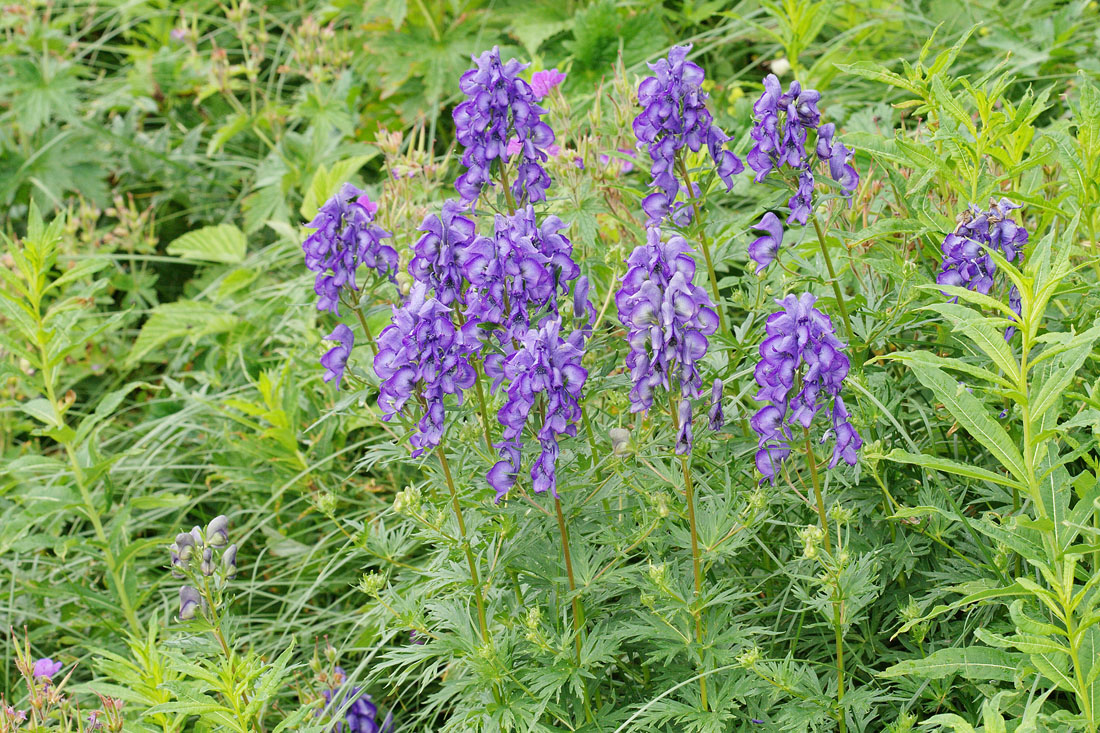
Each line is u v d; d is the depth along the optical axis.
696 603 2.89
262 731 3.35
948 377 2.66
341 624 4.72
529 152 3.20
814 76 5.75
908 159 3.57
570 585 3.03
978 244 3.18
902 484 3.42
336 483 5.29
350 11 7.77
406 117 7.20
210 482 5.77
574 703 3.24
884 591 3.34
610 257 3.91
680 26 7.27
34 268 4.43
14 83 7.86
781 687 2.85
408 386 2.77
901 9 6.61
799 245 3.63
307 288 5.88
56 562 5.29
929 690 3.02
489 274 2.77
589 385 3.06
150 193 7.96
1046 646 2.47
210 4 9.25
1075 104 4.72
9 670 4.90
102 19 8.98
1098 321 2.58
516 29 7.05
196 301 6.22
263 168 7.17
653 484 3.13
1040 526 2.54
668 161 3.31
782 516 3.54
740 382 3.73
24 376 4.66
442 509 3.18
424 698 4.28
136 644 3.43
